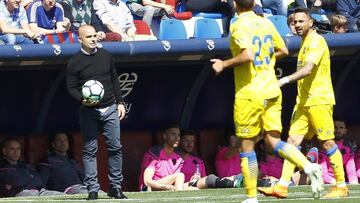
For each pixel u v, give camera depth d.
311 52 30.17
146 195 33.56
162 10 43.12
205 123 43.38
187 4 44.38
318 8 45.78
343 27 41.75
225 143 42.00
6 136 39.84
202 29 42.38
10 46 35.72
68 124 41.25
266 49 25.92
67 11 40.44
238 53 25.69
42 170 38.28
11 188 36.97
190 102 42.75
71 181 38.56
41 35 38.53
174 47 37.88
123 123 42.03
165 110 42.56
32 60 36.34
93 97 30.28
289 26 40.19
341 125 42.59
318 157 41.16
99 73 30.77
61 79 39.88
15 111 40.28
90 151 30.97
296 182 39.72
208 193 34.25
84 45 30.78
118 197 31.34
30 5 39.91
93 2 40.66
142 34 42.12
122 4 41.34
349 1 43.84
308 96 30.97
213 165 42.12
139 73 41.25
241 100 25.62
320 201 27.98
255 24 25.86
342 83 44.28
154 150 39.50
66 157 38.97
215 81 42.88
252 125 25.67
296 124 31.44
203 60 41.16
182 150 40.19
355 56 43.00
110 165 31.34
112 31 40.19
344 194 30.92
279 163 40.91
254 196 25.53
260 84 25.66
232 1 43.47
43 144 39.38
